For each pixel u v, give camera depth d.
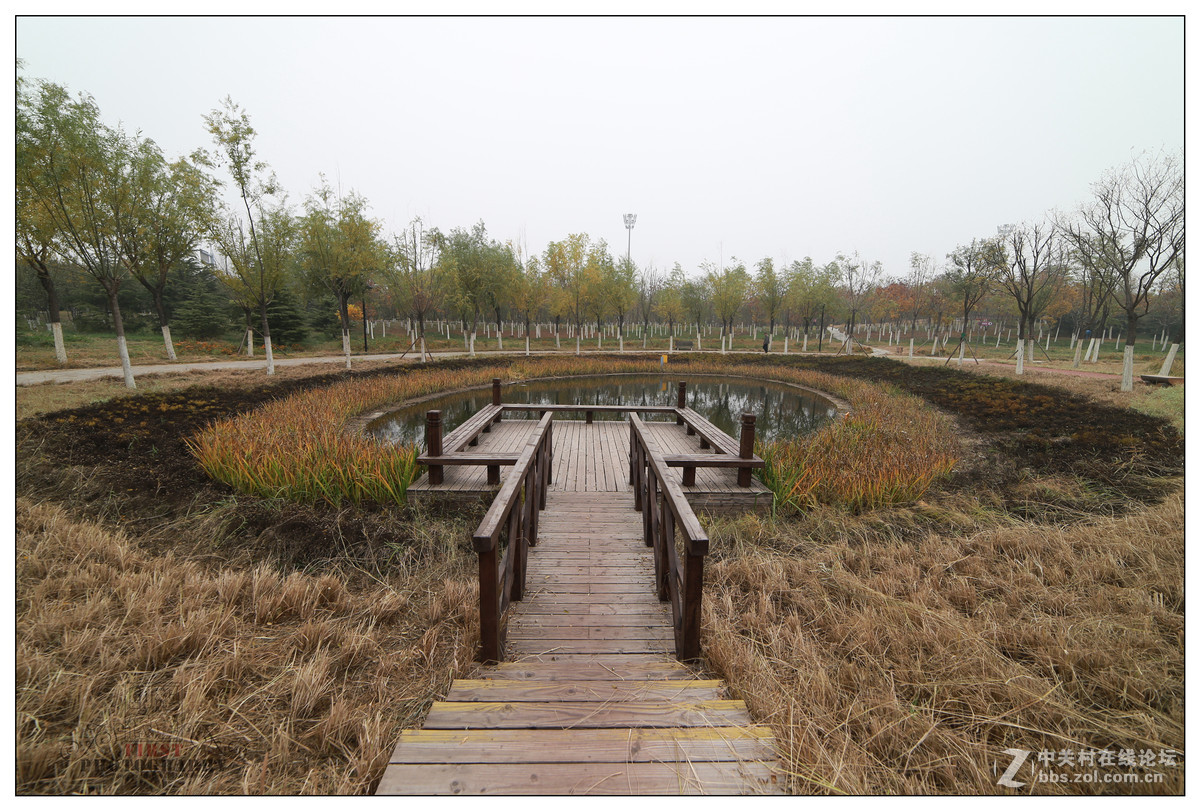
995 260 16.70
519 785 1.48
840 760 1.72
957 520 4.68
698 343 31.48
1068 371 15.92
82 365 12.98
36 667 2.19
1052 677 2.36
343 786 1.68
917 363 20.09
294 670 2.42
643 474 4.66
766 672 2.38
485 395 14.94
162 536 4.21
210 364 15.51
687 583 2.39
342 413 9.81
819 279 28.69
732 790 1.49
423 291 18.84
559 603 3.08
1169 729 1.96
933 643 2.60
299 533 4.35
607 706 1.96
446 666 2.51
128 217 10.45
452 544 4.28
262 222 15.74
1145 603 2.88
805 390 17.14
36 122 8.62
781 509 5.16
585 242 27.56
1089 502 4.96
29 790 1.70
